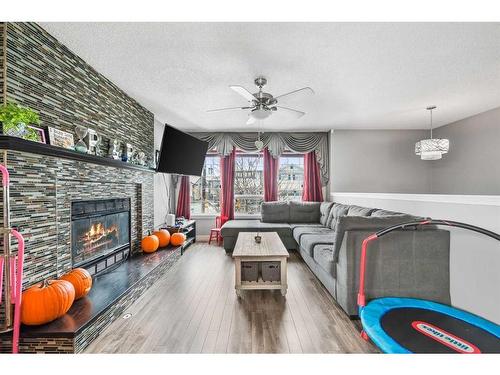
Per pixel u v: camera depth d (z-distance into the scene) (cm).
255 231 481
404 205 349
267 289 300
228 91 337
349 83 311
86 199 255
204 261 416
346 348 191
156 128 478
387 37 217
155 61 259
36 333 170
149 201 409
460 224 184
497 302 197
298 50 237
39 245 197
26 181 185
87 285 223
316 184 590
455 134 487
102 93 290
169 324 222
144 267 312
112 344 193
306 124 514
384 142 555
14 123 162
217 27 204
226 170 588
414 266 231
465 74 288
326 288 297
